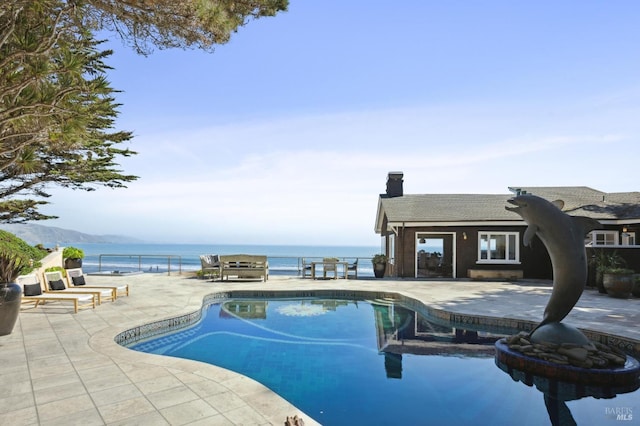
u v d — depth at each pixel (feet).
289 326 29.25
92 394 13.19
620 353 18.30
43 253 51.37
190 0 14.11
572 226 19.29
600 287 40.98
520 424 13.79
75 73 12.96
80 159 43.75
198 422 11.10
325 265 55.88
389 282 51.08
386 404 15.44
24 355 17.80
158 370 15.76
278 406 12.28
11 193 41.55
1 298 21.07
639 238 52.08
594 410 14.66
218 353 22.35
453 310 30.60
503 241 59.77
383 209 69.67
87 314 27.45
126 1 13.32
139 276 56.75
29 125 14.14
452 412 14.65
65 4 13.08
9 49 12.43
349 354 22.21
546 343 18.47
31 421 11.17
